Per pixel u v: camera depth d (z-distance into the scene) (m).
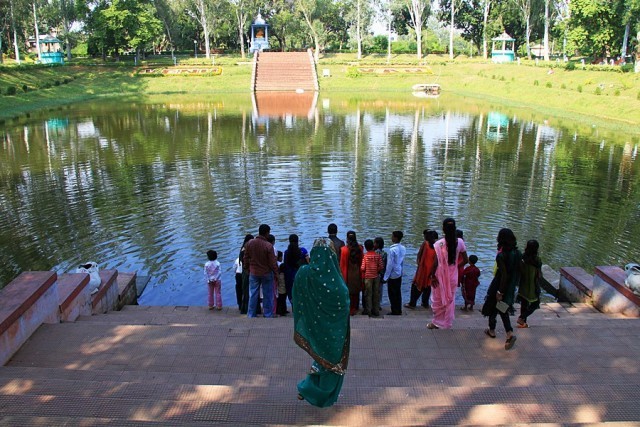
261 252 7.46
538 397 4.25
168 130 27.75
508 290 5.73
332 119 31.58
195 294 9.45
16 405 3.88
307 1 62.97
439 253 6.25
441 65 59.41
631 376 5.08
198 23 70.06
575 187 16.20
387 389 4.38
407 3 63.66
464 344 5.88
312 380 3.96
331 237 8.12
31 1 56.84
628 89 34.72
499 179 17.14
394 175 17.58
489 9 64.56
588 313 7.84
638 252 11.16
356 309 8.23
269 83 52.38
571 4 43.03
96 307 7.86
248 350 5.66
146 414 3.79
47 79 47.38
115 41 56.75
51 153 21.77
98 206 14.39
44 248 11.42
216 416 3.76
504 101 41.56
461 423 3.75
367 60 64.12
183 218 13.30
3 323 5.32
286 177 17.31
